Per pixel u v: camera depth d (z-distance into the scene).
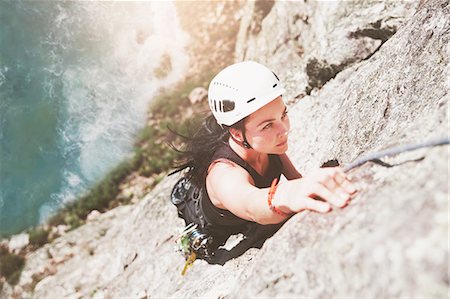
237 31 12.27
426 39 2.53
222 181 2.02
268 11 8.25
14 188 11.42
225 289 2.37
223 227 2.44
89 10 13.62
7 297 8.21
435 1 2.66
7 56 13.26
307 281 1.36
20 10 13.73
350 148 2.78
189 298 2.66
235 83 1.98
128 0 13.55
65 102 12.67
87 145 11.77
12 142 12.17
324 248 1.36
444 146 1.33
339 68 4.29
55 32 13.60
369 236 1.24
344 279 1.26
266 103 1.95
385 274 1.15
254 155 2.12
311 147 3.59
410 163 1.40
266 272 1.50
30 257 8.59
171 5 13.03
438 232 1.11
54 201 11.02
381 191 1.38
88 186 11.11
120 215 9.02
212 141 2.16
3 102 12.78
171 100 11.80
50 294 6.89
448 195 1.17
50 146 11.98
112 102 12.36
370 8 4.37
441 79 2.25
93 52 13.21
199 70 12.12
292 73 5.35
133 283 4.19
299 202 1.58
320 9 5.78
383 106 2.64
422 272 1.08
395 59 2.77
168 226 4.81
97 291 5.75
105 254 7.23
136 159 11.12
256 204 1.82
